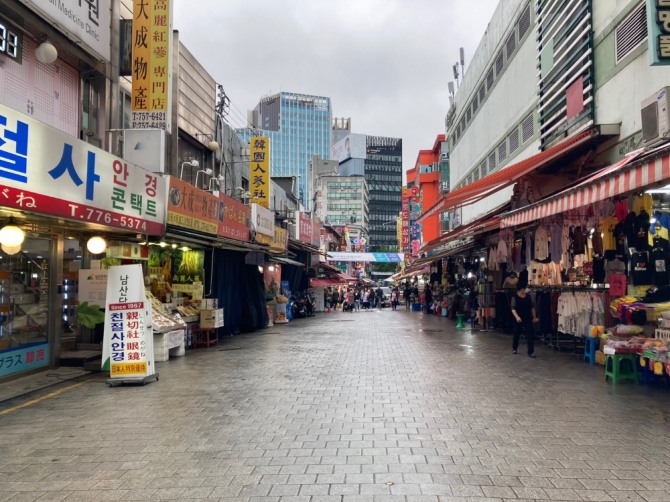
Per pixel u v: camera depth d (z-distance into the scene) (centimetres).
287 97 17450
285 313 2180
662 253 809
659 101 763
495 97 1889
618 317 860
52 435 534
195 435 527
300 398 691
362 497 370
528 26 1504
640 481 394
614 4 1001
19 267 848
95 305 971
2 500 374
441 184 3575
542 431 528
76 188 738
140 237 1006
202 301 1314
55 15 852
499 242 1502
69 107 975
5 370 808
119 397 712
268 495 375
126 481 407
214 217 1311
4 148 591
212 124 1748
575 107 1153
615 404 642
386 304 4719
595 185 659
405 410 621
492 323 1769
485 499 364
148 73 1085
